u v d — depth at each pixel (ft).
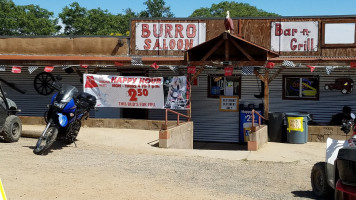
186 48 55.47
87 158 32.63
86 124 50.06
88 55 56.49
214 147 54.70
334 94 55.62
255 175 29.50
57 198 21.13
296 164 33.99
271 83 57.00
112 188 23.61
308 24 53.52
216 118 58.23
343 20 52.75
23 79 61.77
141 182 25.54
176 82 48.42
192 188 24.79
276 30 54.03
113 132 46.52
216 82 58.23
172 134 40.96
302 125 46.24
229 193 23.98
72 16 201.98
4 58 53.98
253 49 47.52
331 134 47.21
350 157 17.83
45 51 57.00
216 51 49.16
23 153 32.94
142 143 41.52
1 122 36.70
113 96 49.75
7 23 187.62
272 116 47.57
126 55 56.29
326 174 22.76
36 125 49.83
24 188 22.63
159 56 55.88
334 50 53.11
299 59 50.57
